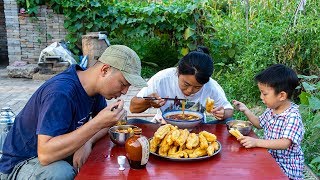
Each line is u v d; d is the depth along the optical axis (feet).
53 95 7.34
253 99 19.94
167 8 26.61
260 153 7.57
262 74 9.27
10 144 8.19
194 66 8.76
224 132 8.93
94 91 7.91
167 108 10.66
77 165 8.00
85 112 8.05
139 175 6.44
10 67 26.71
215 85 10.94
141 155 6.55
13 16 27.71
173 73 10.55
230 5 29.17
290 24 19.27
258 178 6.40
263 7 26.40
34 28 27.94
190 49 26.94
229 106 10.77
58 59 25.70
